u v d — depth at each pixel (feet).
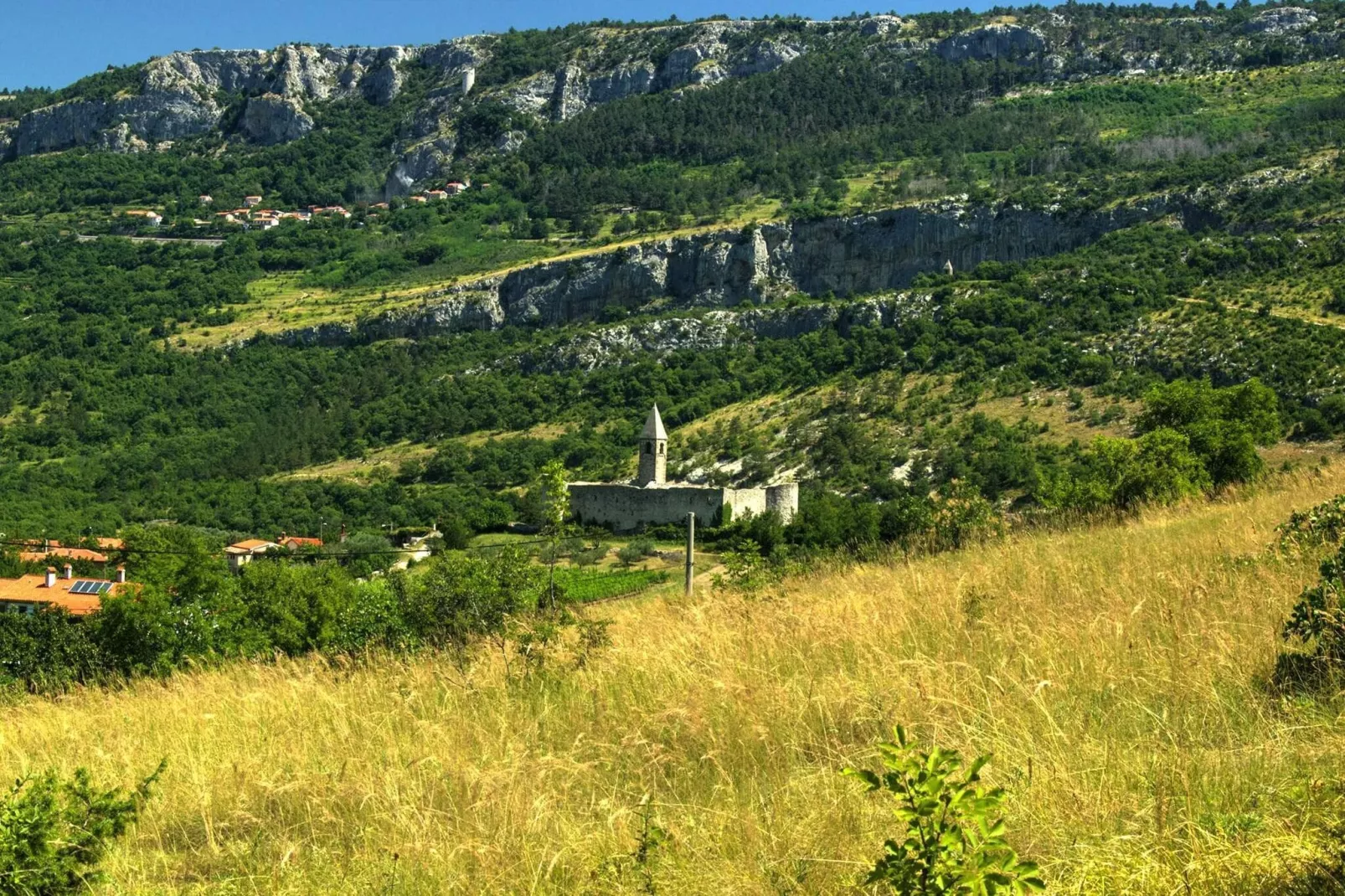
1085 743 25.85
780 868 22.12
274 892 25.53
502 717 36.32
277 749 37.58
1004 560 54.49
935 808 17.61
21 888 26.86
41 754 46.09
